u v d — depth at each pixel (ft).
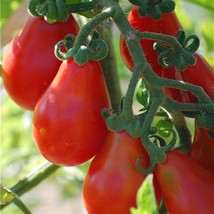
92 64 0.86
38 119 0.86
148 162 0.85
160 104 0.83
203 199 0.84
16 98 0.93
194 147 0.91
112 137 0.85
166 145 0.85
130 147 0.84
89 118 0.85
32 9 0.92
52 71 0.91
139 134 0.83
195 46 0.90
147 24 0.93
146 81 0.83
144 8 0.91
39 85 0.91
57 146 0.86
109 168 0.84
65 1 0.93
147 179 0.76
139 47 0.83
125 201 0.84
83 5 0.92
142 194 0.76
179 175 0.84
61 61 0.91
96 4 0.91
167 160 0.85
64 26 0.92
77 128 0.85
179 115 0.88
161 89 0.83
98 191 0.84
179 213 0.84
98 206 0.85
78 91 0.85
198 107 0.85
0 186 1.00
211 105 0.85
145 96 0.92
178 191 0.84
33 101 0.93
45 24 0.92
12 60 0.92
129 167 0.84
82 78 0.85
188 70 0.91
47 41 0.91
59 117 0.85
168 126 0.93
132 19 0.94
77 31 0.93
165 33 0.93
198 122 0.88
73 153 0.86
